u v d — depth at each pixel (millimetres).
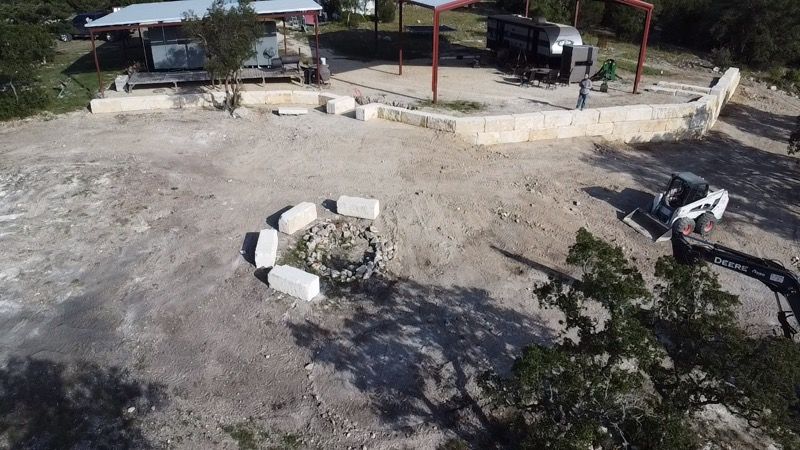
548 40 25203
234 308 10859
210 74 20500
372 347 10172
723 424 9195
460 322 10906
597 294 7043
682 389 7000
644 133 21141
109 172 15672
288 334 10328
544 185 16578
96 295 11070
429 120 19125
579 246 7434
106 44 31797
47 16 35344
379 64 27844
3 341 9906
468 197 15383
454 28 37781
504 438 8594
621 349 6570
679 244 11125
